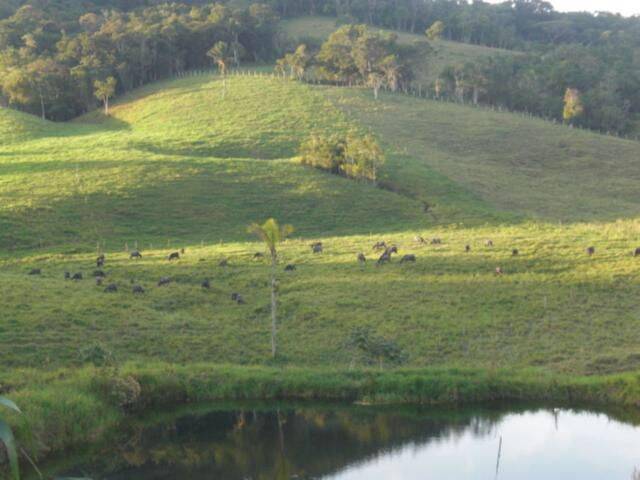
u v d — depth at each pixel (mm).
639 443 26391
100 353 33719
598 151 111625
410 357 36562
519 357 36250
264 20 179500
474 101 145375
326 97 132125
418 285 47750
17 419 24781
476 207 80875
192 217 75062
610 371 34062
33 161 91625
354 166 88062
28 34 165000
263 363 35844
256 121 117562
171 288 47594
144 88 152625
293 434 27719
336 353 37062
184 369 33281
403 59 153750
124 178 83438
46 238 66000
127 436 27703
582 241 58250
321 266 53844
